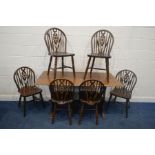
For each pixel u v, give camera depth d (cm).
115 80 299
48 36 312
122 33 329
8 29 323
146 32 329
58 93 270
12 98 363
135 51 340
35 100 362
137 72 353
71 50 337
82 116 308
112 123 291
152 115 319
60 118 302
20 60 342
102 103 307
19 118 298
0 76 350
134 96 368
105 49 324
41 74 331
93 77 311
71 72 340
